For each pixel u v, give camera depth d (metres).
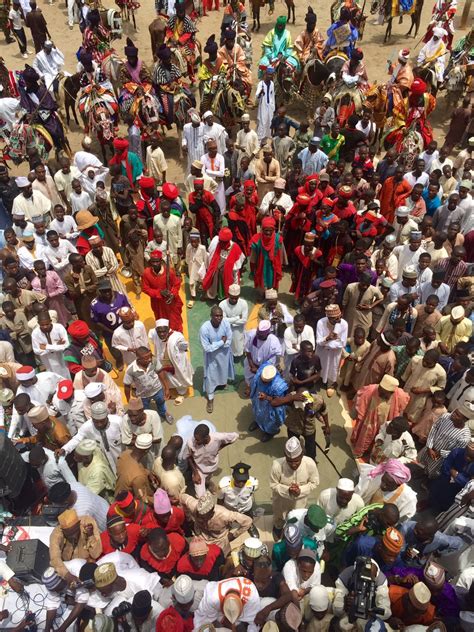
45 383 7.71
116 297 8.79
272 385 7.66
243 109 14.18
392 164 11.65
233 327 8.99
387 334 7.74
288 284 11.36
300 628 5.36
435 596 5.57
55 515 6.01
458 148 15.38
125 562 5.64
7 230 9.92
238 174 12.54
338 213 10.27
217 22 21.03
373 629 5.00
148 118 13.45
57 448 7.04
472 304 8.80
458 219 10.73
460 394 7.80
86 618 5.52
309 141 12.41
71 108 16.30
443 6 16.09
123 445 7.09
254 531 6.93
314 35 15.55
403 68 13.95
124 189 10.89
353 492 6.12
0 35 20.02
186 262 11.41
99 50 15.05
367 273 8.93
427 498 7.11
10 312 8.74
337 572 6.39
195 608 5.36
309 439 7.48
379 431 7.48
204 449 6.91
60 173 11.54
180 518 6.12
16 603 5.54
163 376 8.72
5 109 13.27
